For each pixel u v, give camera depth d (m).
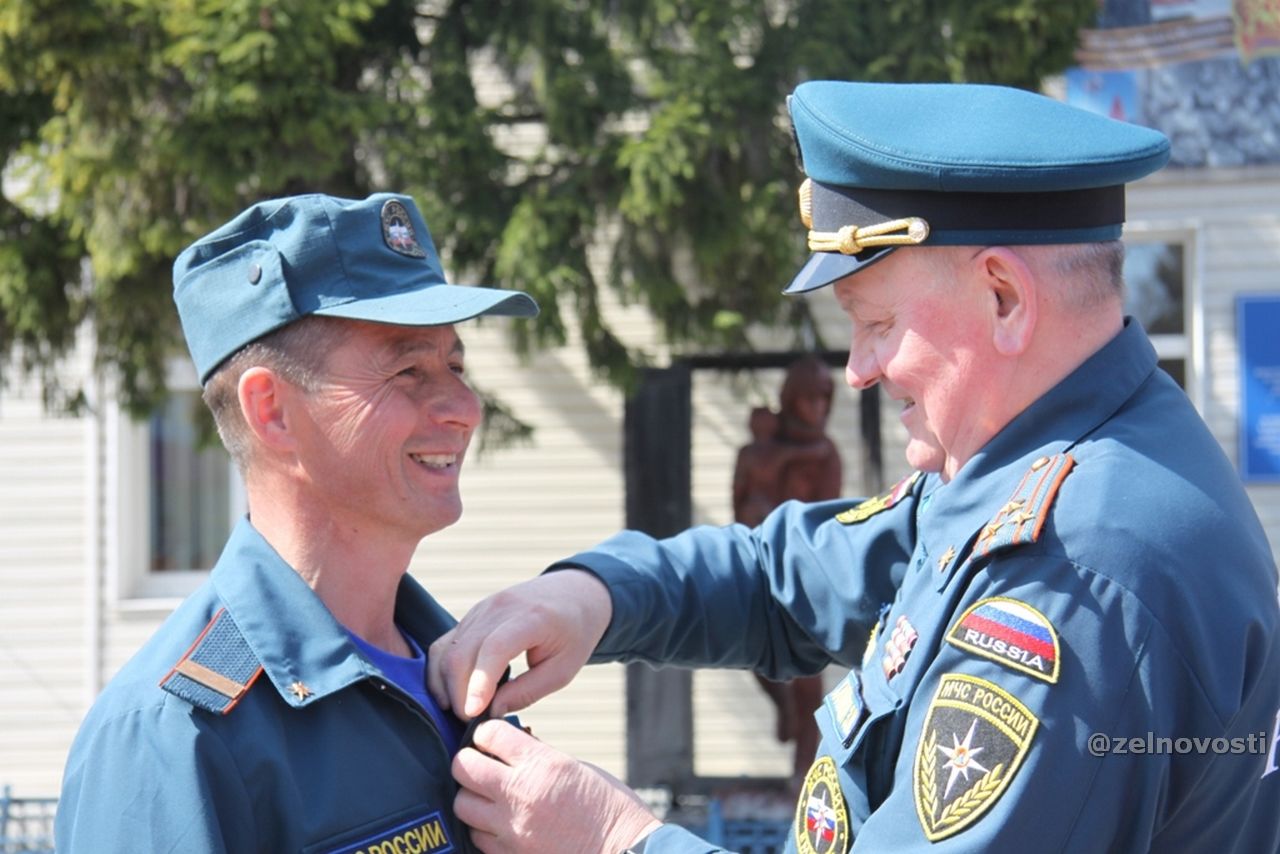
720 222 6.43
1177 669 1.97
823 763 2.31
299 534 2.14
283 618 2.04
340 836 1.98
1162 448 2.12
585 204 6.36
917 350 2.21
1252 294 8.78
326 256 2.09
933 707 2.05
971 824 1.95
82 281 6.98
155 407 7.33
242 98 5.78
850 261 2.23
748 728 8.95
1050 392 2.17
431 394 2.16
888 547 2.69
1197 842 2.11
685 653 2.81
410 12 6.80
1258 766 2.10
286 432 2.11
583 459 9.10
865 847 2.06
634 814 2.12
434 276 2.19
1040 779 1.93
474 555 9.13
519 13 6.52
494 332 9.13
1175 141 8.31
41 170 6.72
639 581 2.66
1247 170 8.33
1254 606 2.04
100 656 9.34
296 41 5.87
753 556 2.88
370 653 2.17
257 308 2.09
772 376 8.87
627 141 6.34
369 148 6.62
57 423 9.34
